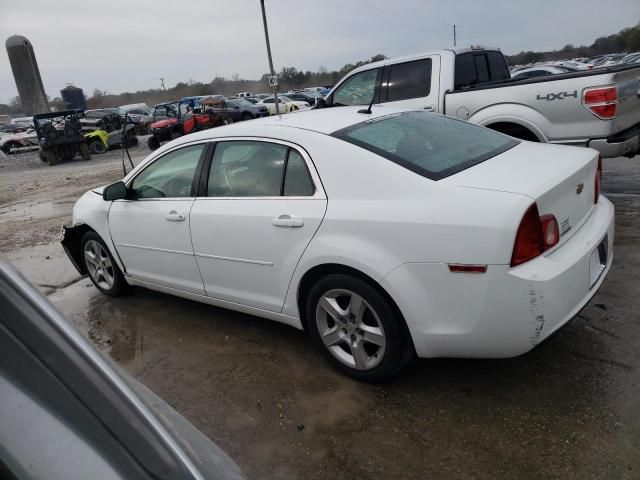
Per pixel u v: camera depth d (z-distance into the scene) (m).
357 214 2.68
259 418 2.79
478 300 2.38
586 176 2.85
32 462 0.84
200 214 3.45
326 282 2.87
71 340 0.90
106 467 0.90
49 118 18.94
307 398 2.91
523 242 2.31
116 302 4.64
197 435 1.29
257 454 2.52
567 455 2.28
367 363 2.89
